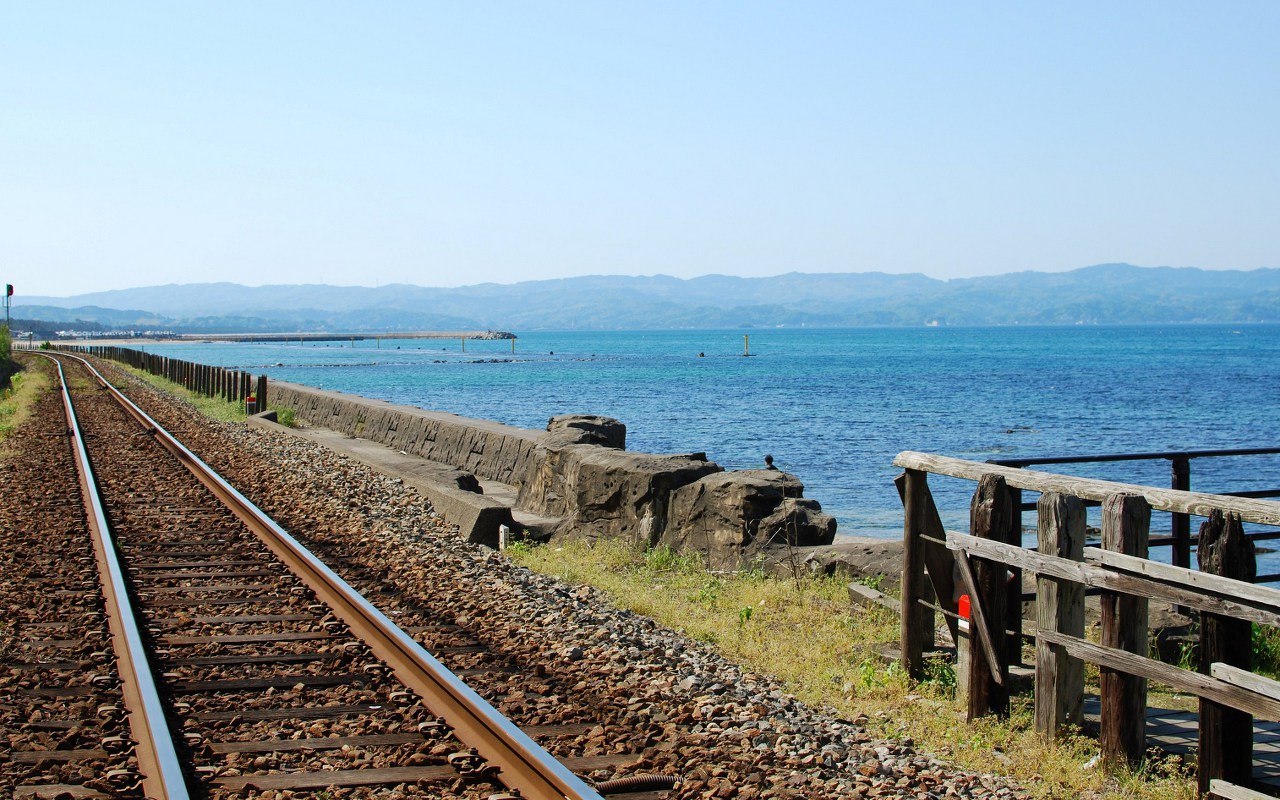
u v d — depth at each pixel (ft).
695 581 35.94
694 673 23.40
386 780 16.70
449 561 34.76
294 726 19.29
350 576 32.50
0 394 147.74
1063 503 19.94
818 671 25.62
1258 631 26.61
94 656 23.36
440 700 20.15
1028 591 29.94
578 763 17.69
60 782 16.57
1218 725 17.06
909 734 21.30
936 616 31.01
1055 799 17.99
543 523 46.60
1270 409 157.89
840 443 111.86
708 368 328.70
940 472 23.32
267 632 26.02
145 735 18.40
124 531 39.68
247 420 97.96
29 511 44.19
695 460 44.45
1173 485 26.55
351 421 99.86
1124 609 18.72
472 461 71.10
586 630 26.43
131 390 143.43
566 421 61.57
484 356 472.03
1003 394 193.67
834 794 17.01
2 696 20.72
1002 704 21.72
